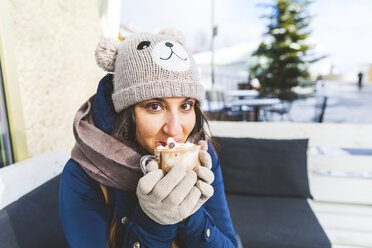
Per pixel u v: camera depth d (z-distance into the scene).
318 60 7.62
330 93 10.49
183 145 0.57
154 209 0.50
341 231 1.51
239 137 2.02
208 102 5.31
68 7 1.90
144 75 0.58
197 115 0.74
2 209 0.78
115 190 0.68
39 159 1.11
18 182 0.94
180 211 0.49
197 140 0.79
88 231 0.63
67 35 1.88
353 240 1.43
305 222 1.49
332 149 3.30
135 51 0.60
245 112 5.11
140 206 0.59
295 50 7.27
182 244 0.71
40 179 1.06
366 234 1.48
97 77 2.38
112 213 0.71
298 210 1.63
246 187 1.86
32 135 1.46
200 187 0.51
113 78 0.72
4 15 1.25
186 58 0.62
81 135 0.65
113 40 0.69
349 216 1.67
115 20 2.43
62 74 1.81
